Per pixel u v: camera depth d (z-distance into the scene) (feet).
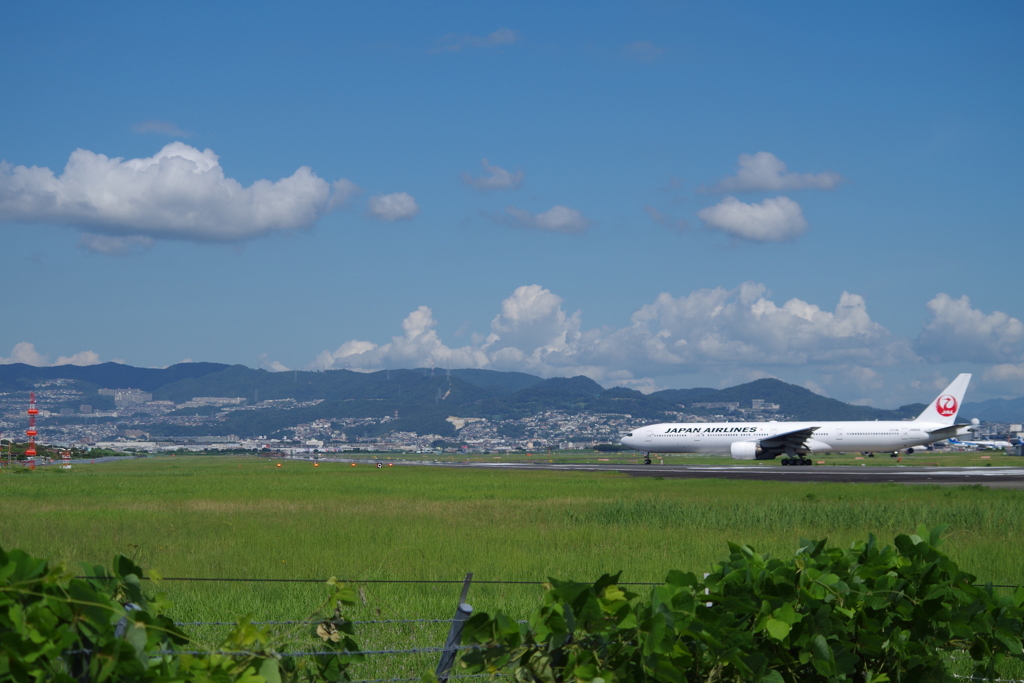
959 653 33.09
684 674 21.38
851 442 294.25
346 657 22.34
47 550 69.62
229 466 373.61
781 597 22.00
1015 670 31.76
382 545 73.20
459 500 132.36
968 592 23.66
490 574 57.47
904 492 144.77
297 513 107.24
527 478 215.92
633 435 309.42
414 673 31.65
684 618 20.57
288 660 21.02
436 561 63.67
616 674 20.63
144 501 130.00
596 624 20.26
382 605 44.68
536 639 20.25
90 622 16.17
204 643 32.04
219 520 96.89
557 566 60.54
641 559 64.28
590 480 200.64
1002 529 87.92
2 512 108.78
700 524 93.35
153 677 16.89
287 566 61.16
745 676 20.88
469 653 21.02
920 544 24.00
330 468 329.11
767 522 93.71
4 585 15.74
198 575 57.00
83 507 117.70
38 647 15.69
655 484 178.81
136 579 18.15
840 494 140.77
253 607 44.06
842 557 24.03
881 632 23.49
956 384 304.91
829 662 21.20
